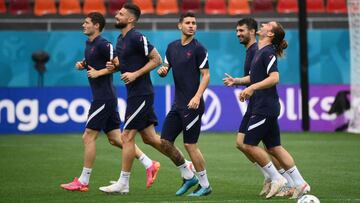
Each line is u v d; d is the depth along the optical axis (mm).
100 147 56344
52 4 81375
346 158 47781
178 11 82375
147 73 32000
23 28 77188
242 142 32312
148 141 33031
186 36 31578
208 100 68688
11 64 74312
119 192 32250
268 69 29750
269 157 32594
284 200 29672
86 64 33812
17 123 67375
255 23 33062
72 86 68750
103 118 33344
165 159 48094
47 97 67750
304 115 68625
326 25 79750
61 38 74812
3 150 53250
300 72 68438
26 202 29969
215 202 29156
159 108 68062
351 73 67438
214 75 75625
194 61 31484
